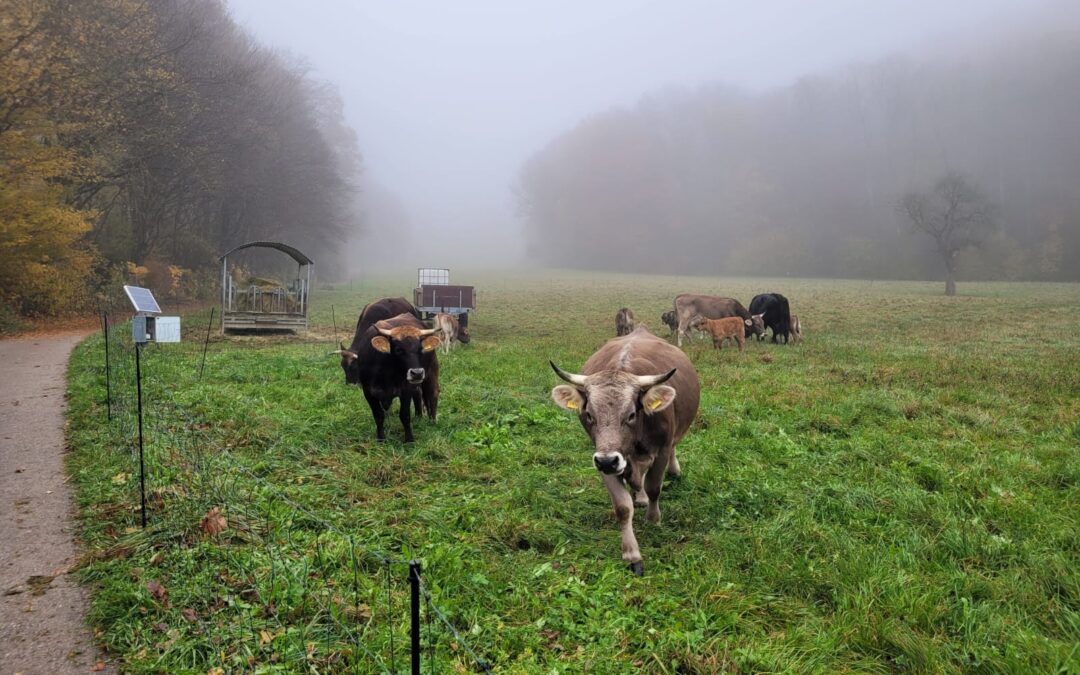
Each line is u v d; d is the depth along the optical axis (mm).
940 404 11195
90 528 5707
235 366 14250
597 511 6562
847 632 4305
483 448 8438
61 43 25172
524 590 4816
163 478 6652
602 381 5461
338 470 7562
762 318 20812
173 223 44031
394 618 4305
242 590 4641
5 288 24891
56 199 26766
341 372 13812
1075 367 14930
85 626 4375
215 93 38719
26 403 10711
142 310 7699
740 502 6684
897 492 6797
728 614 4539
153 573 4859
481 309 36656
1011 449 8633
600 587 4836
